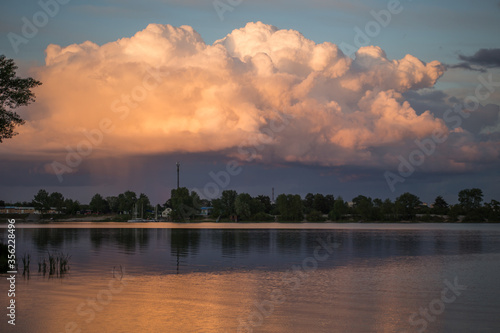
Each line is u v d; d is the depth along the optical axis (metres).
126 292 38.91
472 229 192.12
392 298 36.81
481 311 32.50
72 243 99.81
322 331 27.58
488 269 55.34
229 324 28.80
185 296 37.19
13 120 53.47
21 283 43.22
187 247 89.88
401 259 67.38
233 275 49.75
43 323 28.67
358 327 28.48
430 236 132.75
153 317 30.25
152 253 76.56
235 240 112.69
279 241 108.75
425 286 42.62
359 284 43.56
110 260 64.94
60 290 39.53
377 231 169.00
